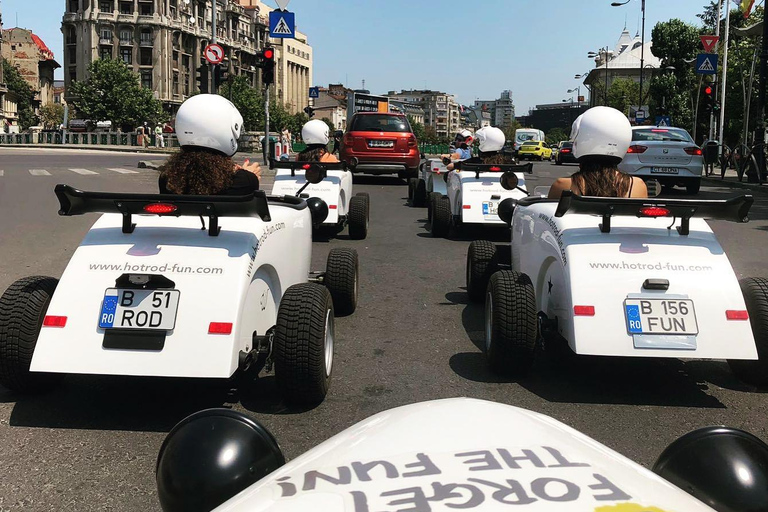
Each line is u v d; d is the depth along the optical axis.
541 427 1.32
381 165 19.77
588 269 3.86
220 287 3.42
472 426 1.27
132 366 3.28
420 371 4.55
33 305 3.68
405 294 6.77
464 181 9.78
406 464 1.12
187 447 1.53
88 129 75.38
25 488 2.96
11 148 45.59
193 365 3.28
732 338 3.70
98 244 3.60
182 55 109.94
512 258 5.50
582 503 0.99
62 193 3.40
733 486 1.49
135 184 16.97
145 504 2.85
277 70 143.25
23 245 8.77
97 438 3.46
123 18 102.62
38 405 3.83
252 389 4.10
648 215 3.81
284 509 1.04
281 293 4.17
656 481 1.17
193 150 4.07
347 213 10.09
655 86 50.53
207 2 116.56
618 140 4.54
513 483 1.05
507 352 4.21
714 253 3.93
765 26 20.02
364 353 4.93
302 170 9.46
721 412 3.93
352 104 45.31
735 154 23.22
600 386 4.31
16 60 132.38
